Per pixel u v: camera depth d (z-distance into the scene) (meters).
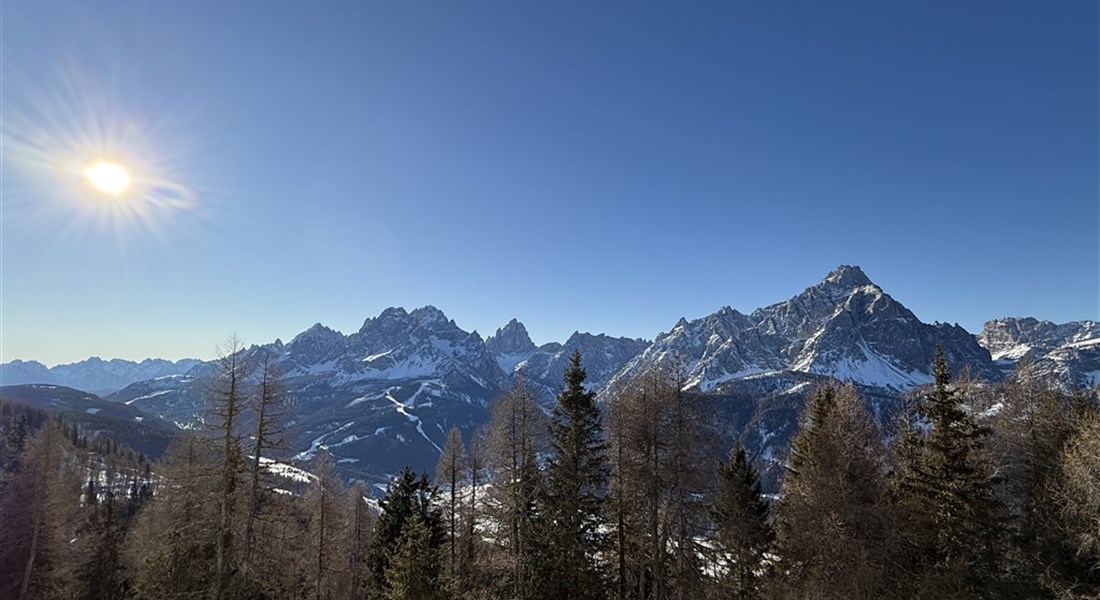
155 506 52.84
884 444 35.50
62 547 51.47
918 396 35.75
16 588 48.84
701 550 33.06
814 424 35.19
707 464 32.06
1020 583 29.42
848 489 26.58
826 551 25.58
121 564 52.03
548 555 33.47
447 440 52.09
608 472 34.50
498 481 40.66
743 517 35.06
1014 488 34.66
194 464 39.19
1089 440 27.88
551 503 34.12
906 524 26.88
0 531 49.38
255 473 33.16
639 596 34.47
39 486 50.00
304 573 51.34
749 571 33.91
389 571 32.59
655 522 31.83
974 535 28.73
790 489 33.53
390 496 50.81
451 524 50.19
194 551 37.28
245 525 34.41
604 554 35.88
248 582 35.22
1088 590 27.55
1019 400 36.56
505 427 39.28
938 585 25.14
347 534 61.31
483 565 41.47
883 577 24.67
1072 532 28.22
